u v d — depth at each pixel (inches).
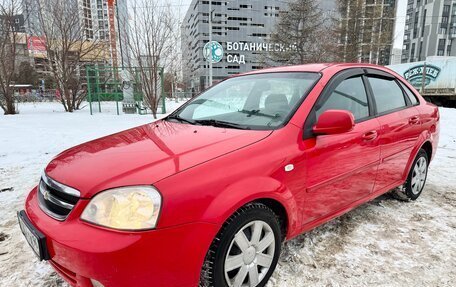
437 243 106.7
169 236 63.1
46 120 475.2
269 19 3257.9
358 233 112.8
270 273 84.0
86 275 61.1
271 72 121.3
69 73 674.8
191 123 108.1
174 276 64.5
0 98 616.4
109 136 104.3
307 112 93.4
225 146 80.0
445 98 812.6
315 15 1214.9
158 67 520.7
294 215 86.7
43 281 86.5
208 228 67.0
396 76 137.4
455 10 2556.6
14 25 579.5
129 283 60.8
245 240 75.7
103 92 841.5
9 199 143.6
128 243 60.1
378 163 114.8
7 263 95.0
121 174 68.8
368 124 110.2
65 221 66.7
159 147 82.4
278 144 84.4
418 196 147.2
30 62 1270.9
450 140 285.0
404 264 94.8
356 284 85.7
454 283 86.3
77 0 638.5
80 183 69.0
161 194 63.9
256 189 75.1
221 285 72.2
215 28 3107.8
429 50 2632.9
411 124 130.3
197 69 2827.3
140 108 635.5
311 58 1093.1
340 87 106.5
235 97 116.4
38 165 201.2
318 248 102.7
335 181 98.3
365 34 1110.4
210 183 69.4
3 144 264.8
